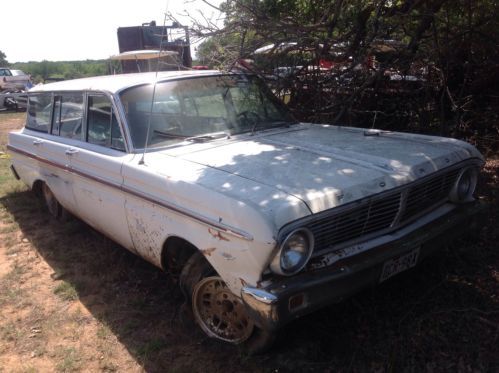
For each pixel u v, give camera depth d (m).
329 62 6.02
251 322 2.96
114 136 3.89
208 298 3.22
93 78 4.80
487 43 5.88
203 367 3.00
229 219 2.68
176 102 4.04
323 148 3.56
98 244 4.88
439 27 6.05
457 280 3.65
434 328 3.13
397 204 3.03
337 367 2.91
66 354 3.22
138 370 3.05
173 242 3.35
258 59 5.92
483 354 2.87
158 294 3.89
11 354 3.29
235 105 4.34
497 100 6.46
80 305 3.83
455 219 3.32
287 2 5.83
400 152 3.42
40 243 5.07
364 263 2.76
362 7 5.58
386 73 5.95
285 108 4.76
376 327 3.21
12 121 16.11
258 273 2.58
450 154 3.42
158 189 3.23
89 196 4.13
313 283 2.59
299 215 2.56
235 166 3.19
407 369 2.82
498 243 4.12
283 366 2.94
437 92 6.16
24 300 3.94
